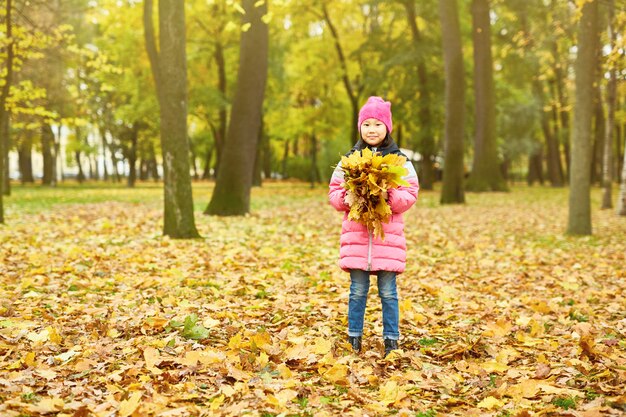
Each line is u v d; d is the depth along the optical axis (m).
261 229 12.24
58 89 20.02
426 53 29.20
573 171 11.87
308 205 20.11
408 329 4.93
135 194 28.14
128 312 5.25
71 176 70.88
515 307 5.87
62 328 4.66
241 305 5.59
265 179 58.66
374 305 5.76
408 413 3.11
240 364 3.79
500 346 4.47
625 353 4.17
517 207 19.59
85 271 7.20
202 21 28.67
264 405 3.16
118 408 3.06
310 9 32.16
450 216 16.11
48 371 3.57
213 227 12.48
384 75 30.80
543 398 3.33
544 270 7.99
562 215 16.64
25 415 2.98
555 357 4.17
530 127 42.19
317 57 34.78
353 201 4.08
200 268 7.64
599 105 37.19
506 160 48.94
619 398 3.16
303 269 7.68
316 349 4.09
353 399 3.33
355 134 35.97
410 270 7.90
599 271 7.86
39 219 13.84
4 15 12.48
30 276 6.80
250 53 15.20
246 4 15.12
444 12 21.02
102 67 15.12
